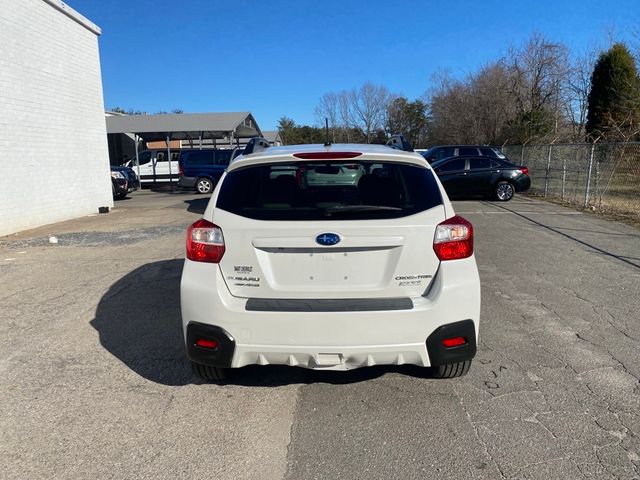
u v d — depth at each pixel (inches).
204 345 120.6
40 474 104.3
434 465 105.9
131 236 398.0
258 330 116.9
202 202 701.3
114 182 775.1
